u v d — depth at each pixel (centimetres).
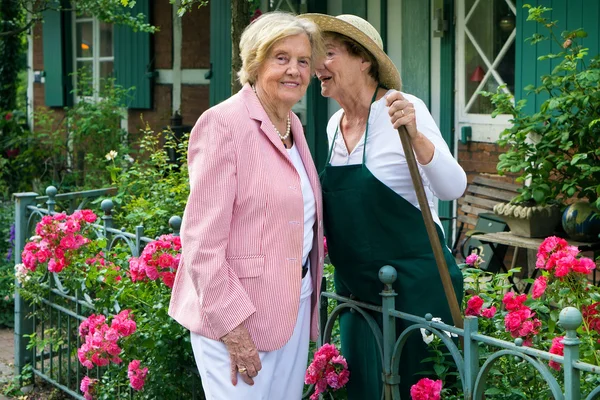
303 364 307
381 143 307
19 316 512
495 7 634
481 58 650
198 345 290
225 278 274
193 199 277
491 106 647
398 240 309
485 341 271
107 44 1044
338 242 317
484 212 607
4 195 869
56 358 528
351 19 317
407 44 713
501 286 359
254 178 280
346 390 347
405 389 320
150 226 536
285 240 283
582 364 244
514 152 532
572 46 543
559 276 293
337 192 311
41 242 429
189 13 917
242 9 511
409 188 308
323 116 786
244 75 294
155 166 739
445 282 287
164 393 378
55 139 941
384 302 307
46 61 1103
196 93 923
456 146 678
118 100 920
